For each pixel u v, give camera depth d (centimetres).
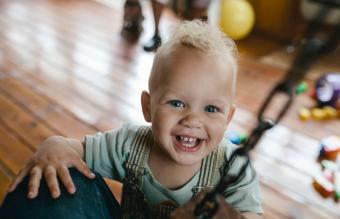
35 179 63
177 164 77
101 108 197
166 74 67
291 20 291
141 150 80
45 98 200
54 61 244
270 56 274
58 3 354
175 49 67
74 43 274
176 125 68
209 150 72
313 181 155
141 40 286
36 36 280
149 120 79
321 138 185
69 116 187
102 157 81
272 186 152
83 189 64
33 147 163
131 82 226
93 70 237
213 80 65
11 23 300
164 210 80
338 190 148
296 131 188
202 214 46
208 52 66
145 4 348
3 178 145
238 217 46
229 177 42
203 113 68
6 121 179
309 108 208
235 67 70
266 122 35
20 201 59
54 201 59
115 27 309
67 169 66
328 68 250
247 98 215
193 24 72
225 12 282
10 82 213
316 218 139
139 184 81
